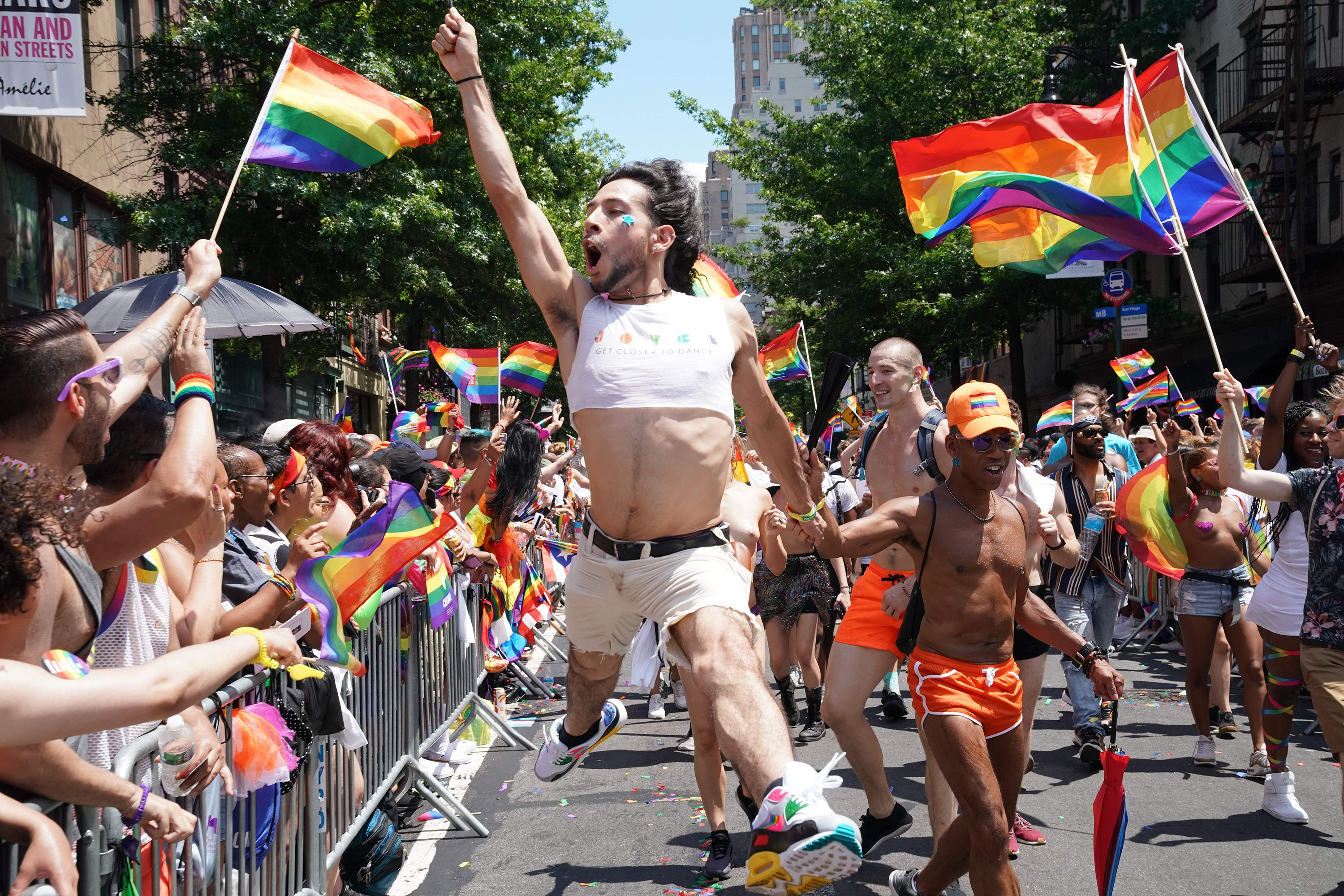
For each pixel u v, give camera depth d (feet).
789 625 24.36
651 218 10.29
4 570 6.66
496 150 10.40
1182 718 25.45
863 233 83.05
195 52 53.98
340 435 15.05
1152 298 80.23
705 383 10.08
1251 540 24.89
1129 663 32.83
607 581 10.40
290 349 64.23
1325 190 68.59
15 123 47.03
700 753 15.29
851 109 89.51
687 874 15.39
